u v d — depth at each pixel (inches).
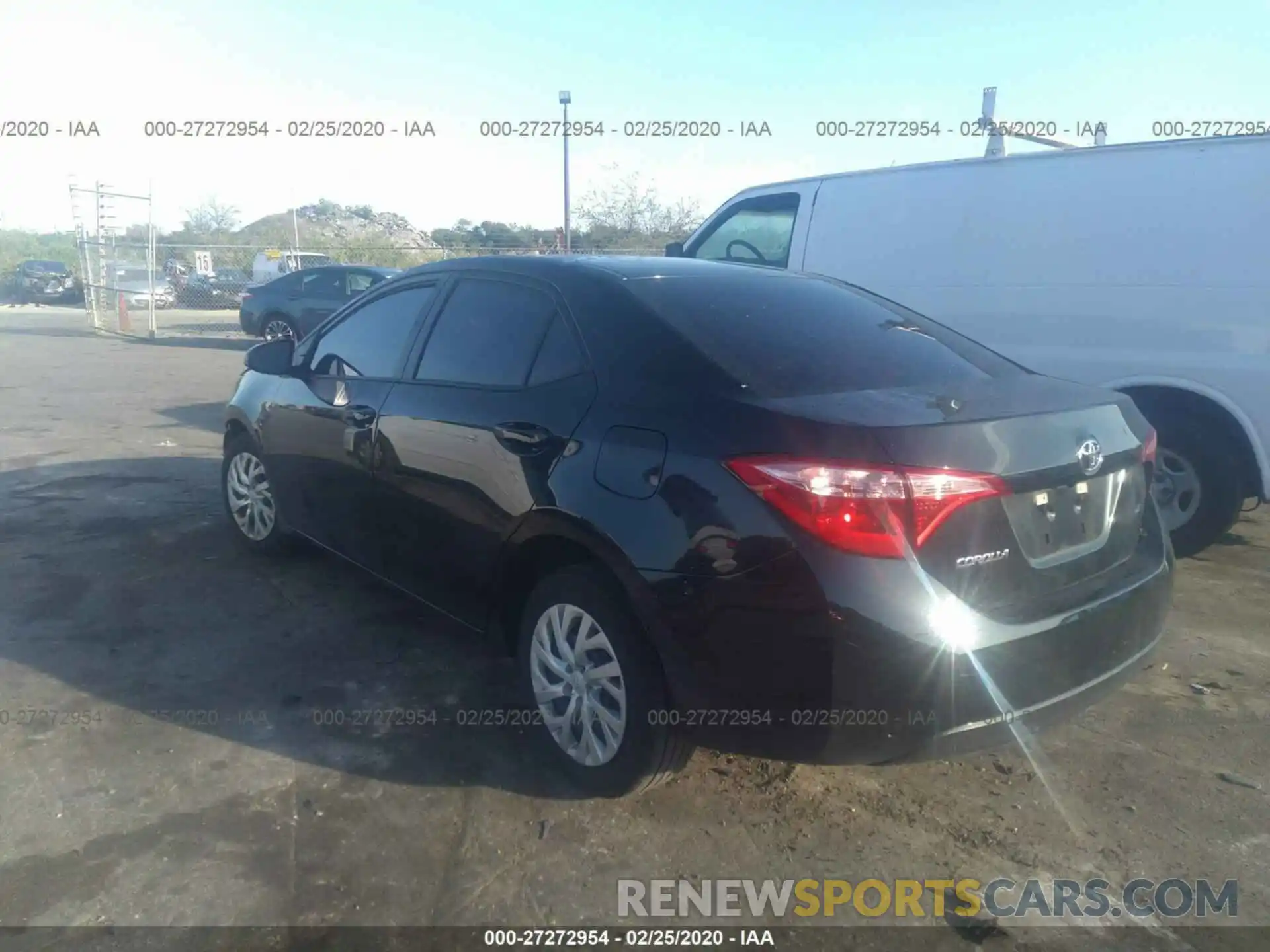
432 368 156.2
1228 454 215.0
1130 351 219.8
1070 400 123.5
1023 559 110.0
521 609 142.3
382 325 173.3
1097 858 119.5
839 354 129.4
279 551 211.2
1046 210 230.2
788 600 102.9
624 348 127.3
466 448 140.8
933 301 247.6
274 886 110.7
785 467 103.3
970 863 118.5
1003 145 293.0
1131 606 119.6
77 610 185.8
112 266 828.6
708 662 108.9
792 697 104.8
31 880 110.3
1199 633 186.4
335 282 653.3
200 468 304.3
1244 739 147.5
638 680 118.0
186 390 481.7
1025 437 111.7
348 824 122.1
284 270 867.4
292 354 192.9
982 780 136.2
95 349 681.6
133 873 111.8
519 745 140.8
